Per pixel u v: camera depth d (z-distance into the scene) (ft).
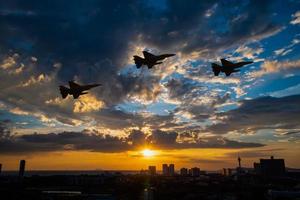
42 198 592.60
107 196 615.98
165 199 618.44
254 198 635.66
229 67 221.87
